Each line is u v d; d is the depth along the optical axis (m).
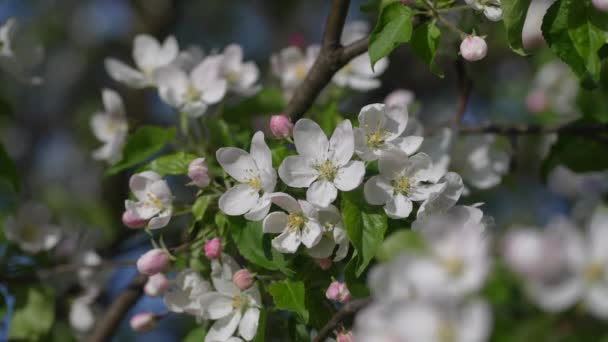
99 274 1.02
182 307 0.84
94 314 1.04
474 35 0.83
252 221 0.82
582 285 0.65
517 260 0.65
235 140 0.95
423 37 0.84
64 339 1.01
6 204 1.00
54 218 1.10
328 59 0.91
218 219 0.83
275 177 0.81
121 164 0.93
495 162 0.99
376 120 0.82
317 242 0.80
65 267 0.96
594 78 0.81
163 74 0.95
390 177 0.81
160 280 0.85
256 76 0.99
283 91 1.01
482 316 0.65
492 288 0.67
